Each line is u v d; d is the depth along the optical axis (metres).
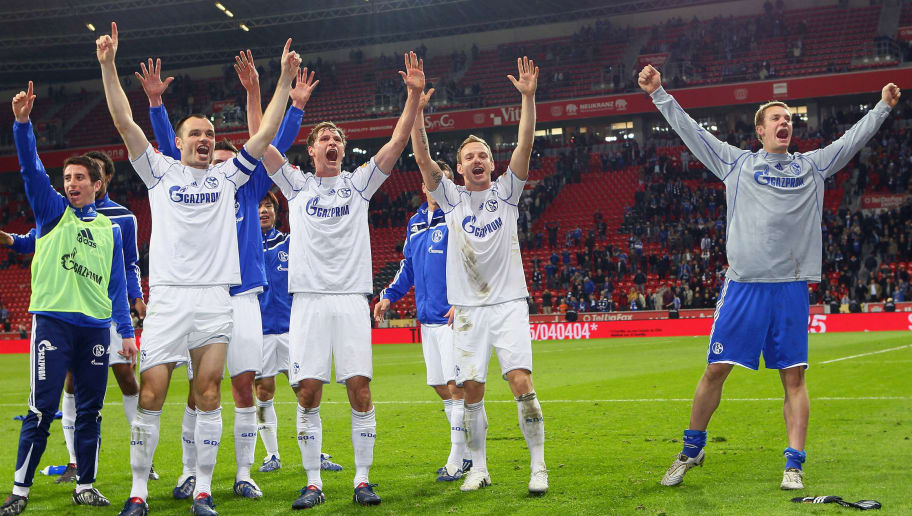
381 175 5.55
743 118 34.81
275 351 6.73
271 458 6.58
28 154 5.14
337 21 38.81
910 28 32.97
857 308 24.05
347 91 39.66
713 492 5.07
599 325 26.06
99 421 5.45
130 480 6.19
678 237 29.67
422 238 6.63
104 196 6.18
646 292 27.97
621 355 18.25
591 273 29.52
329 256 5.43
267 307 6.77
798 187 5.32
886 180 30.39
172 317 5.02
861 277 27.52
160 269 5.09
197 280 5.09
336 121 38.53
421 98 5.54
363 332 5.44
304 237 5.45
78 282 5.25
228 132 37.44
